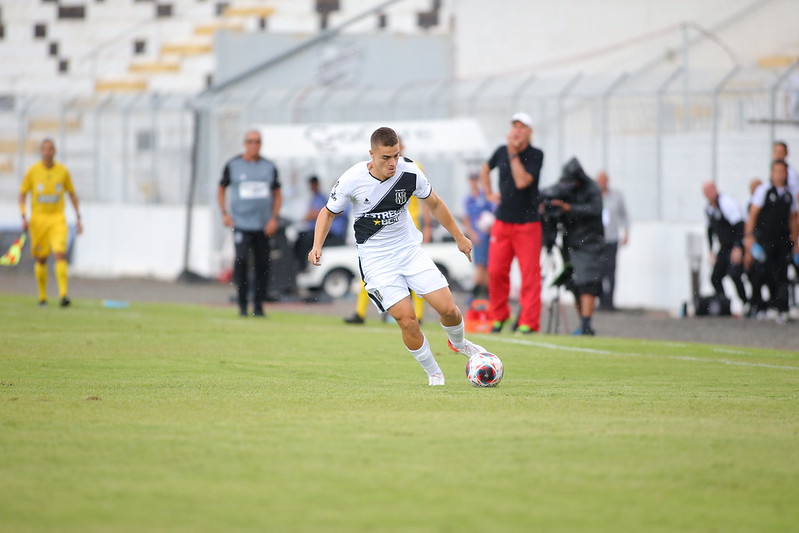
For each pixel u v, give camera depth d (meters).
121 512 14.26
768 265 50.94
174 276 79.25
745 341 42.62
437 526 13.76
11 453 17.67
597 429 20.16
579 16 92.56
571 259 44.47
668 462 17.45
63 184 51.97
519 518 14.21
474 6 95.56
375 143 24.38
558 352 35.88
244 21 108.12
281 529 13.55
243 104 76.06
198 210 77.62
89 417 21.00
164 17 108.81
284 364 31.09
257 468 16.77
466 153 67.69
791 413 22.45
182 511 14.33
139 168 81.19
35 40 109.69
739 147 61.12
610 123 66.31
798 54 87.25
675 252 60.72
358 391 25.31
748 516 14.58
